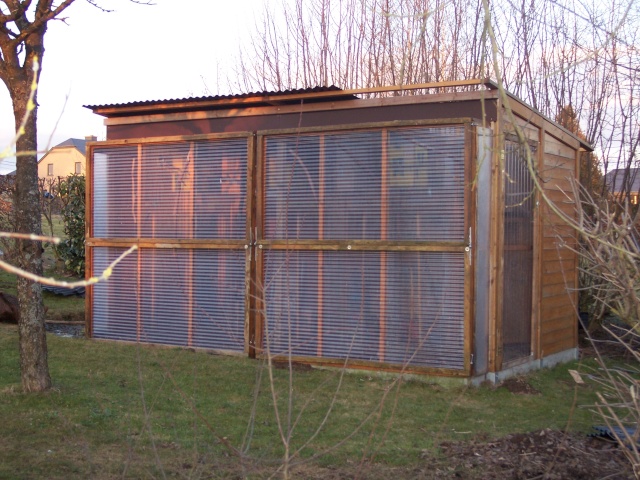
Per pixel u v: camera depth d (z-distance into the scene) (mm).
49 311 12172
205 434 5770
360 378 7945
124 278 9586
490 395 7539
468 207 7613
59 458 5039
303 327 8414
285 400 6930
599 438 6000
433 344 7777
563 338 9945
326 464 5301
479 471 5195
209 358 8586
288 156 8547
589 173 12875
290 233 8500
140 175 9523
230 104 9039
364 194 8125
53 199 17547
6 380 6934
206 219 9102
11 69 6332
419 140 7859
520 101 8258
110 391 6855
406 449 5688
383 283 8023
